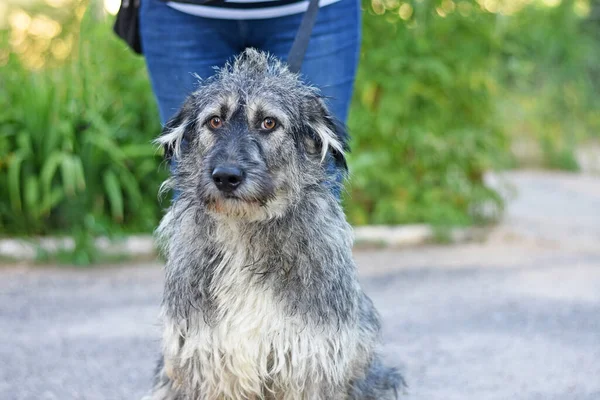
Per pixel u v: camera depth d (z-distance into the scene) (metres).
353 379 4.72
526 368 6.36
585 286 8.75
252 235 4.33
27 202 9.88
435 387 5.95
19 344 6.90
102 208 10.03
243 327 4.23
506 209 12.20
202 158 4.47
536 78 17.36
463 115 11.33
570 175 17.20
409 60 10.66
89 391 5.87
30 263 9.52
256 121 4.42
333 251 4.38
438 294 8.45
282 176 4.40
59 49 10.66
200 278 4.33
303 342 4.23
